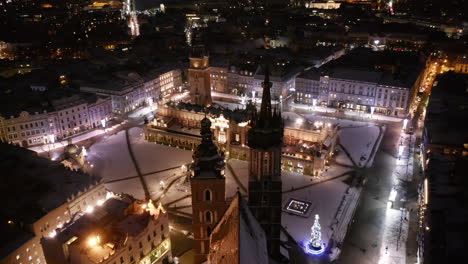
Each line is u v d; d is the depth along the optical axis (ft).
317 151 471.62
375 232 370.12
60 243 282.56
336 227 378.32
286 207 411.54
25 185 381.81
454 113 514.68
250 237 183.11
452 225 278.87
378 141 565.94
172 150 551.59
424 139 489.67
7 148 464.65
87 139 591.78
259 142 238.27
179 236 370.32
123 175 483.51
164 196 435.94
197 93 652.07
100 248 280.10
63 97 597.11
